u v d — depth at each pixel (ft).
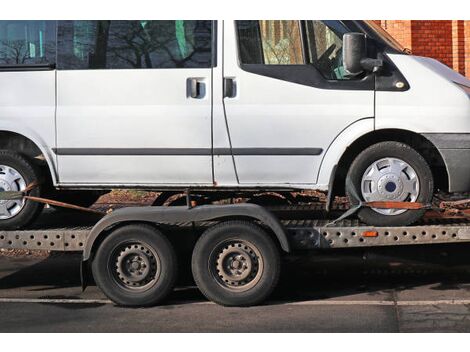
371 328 18.63
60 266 26.91
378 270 25.58
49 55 21.39
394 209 20.77
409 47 41.39
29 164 21.79
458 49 41.96
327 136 20.71
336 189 22.00
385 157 20.76
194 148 21.01
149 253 20.97
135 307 21.06
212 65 20.89
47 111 21.33
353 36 20.31
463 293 22.16
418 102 20.51
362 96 20.59
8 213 21.85
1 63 21.56
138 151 21.12
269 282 20.67
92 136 21.21
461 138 20.43
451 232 20.54
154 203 23.61
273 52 20.85
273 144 20.85
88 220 23.70
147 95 21.01
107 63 21.17
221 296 20.79
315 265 26.48
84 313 20.61
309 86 20.74
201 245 20.75
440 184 22.03
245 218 20.89
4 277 25.30
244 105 20.81
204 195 22.85
